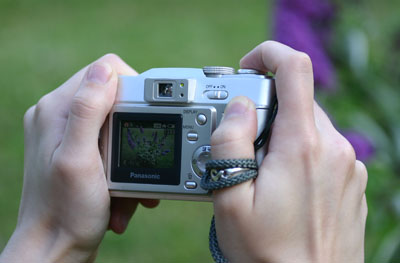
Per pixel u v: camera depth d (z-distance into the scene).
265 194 0.95
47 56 5.46
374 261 2.18
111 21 6.49
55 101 1.17
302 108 0.97
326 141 1.00
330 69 2.44
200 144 1.13
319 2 2.51
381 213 2.25
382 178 2.26
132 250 3.02
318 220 0.96
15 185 3.58
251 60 1.13
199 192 1.12
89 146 1.08
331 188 0.98
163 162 1.15
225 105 1.12
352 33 2.61
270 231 0.94
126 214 1.36
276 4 2.51
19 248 1.11
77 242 1.12
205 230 3.23
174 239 3.14
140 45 5.70
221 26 6.26
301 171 0.96
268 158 0.98
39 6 7.03
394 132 2.54
